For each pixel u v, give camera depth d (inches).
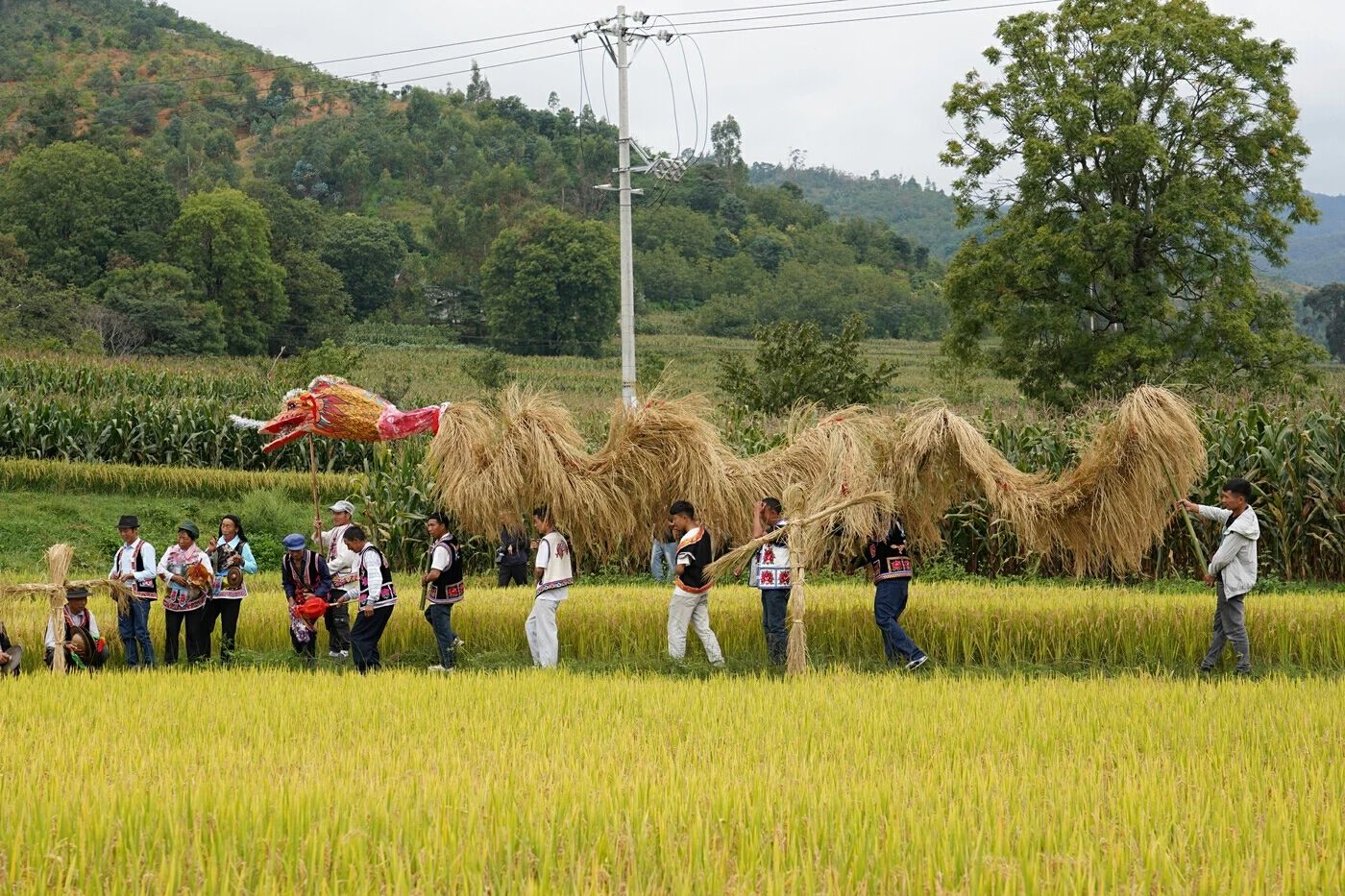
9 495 1082.7
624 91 1200.8
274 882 199.5
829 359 1385.3
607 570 845.2
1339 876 205.2
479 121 7859.3
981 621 515.2
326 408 498.9
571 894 200.2
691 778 263.4
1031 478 511.5
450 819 232.7
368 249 4749.0
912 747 312.3
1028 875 205.0
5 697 395.9
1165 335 1526.8
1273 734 317.4
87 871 210.1
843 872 210.5
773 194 7239.2
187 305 3235.7
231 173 6397.6
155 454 1259.8
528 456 494.9
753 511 515.8
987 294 1578.5
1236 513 461.4
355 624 506.9
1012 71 1594.5
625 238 1193.4
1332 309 3836.1
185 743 320.8
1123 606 514.9
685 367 3609.7
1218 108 1480.1
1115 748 304.8
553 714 357.1
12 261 3088.1
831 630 530.3
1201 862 216.2
